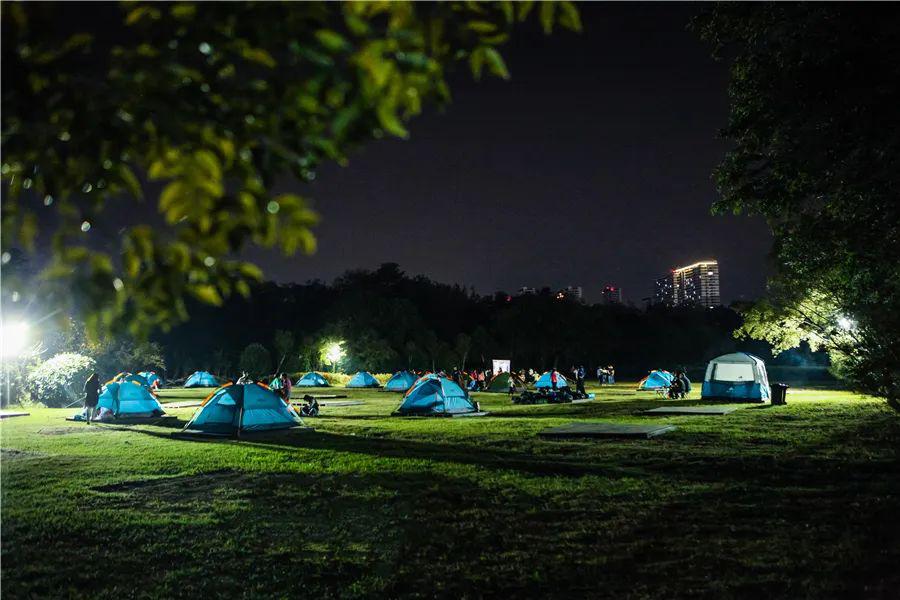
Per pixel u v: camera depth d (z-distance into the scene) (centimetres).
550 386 3728
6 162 233
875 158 1288
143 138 238
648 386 4712
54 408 3378
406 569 780
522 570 771
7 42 222
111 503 1098
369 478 1273
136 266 233
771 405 2980
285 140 234
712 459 1447
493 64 235
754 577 732
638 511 1003
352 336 6956
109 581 753
